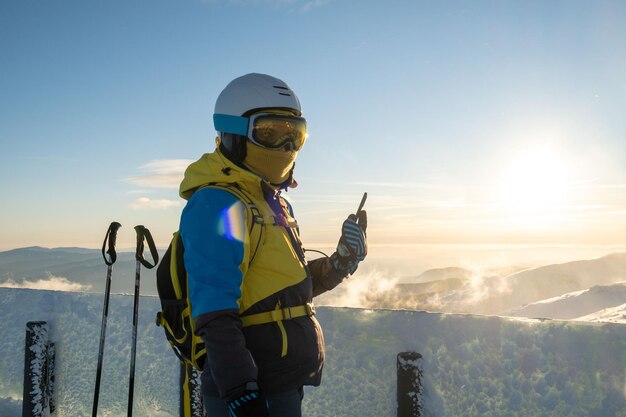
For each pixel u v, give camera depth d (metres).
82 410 3.63
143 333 3.43
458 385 2.39
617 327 2.05
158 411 3.31
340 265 2.02
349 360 2.71
